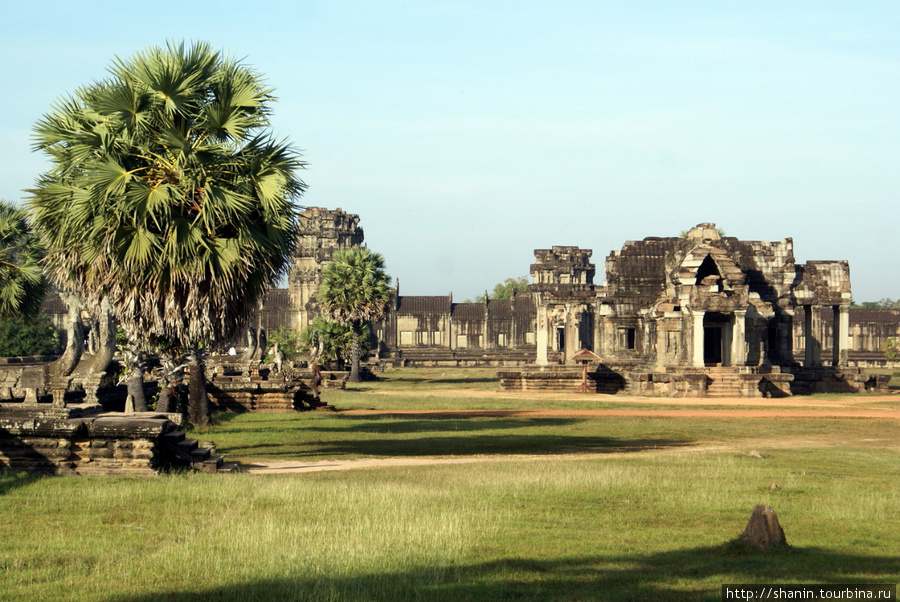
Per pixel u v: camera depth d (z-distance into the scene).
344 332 84.69
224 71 25.56
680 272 63.28
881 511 17.23
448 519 15.48
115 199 23.52
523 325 128.25
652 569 12.58
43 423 20.41
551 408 51.09
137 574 11.95
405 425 39.03
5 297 38.22
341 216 136.50
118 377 38.56
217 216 24.14
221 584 11.47
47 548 13.39
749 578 12.08
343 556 12.85
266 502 17.20
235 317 25.88
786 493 19.48
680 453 28.48
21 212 38.81
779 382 60.47
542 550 13.67
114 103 24.16
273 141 25.41
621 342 69.56
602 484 20.11
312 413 45.81
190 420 36.25
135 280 24.33
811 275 70.38
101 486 18.67
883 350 120.12
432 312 129.12
